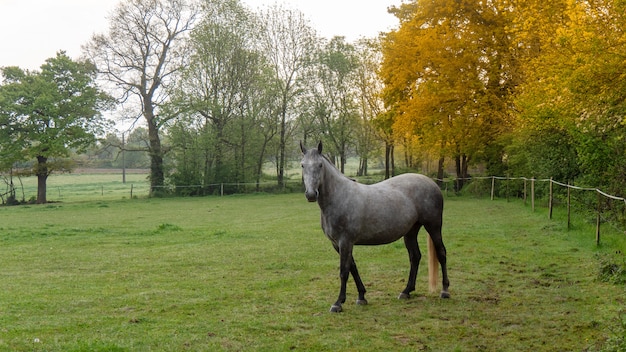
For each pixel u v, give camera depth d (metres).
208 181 46.56
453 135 31.98
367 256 12.78
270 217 24.94
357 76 48.56
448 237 15.60
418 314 7.77
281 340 6.66
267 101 46.72
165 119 44.41
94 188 63.66
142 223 23.45
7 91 41.31
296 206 31.53
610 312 7.36
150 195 45.53
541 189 24.12
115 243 16.38
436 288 8.66
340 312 7.92
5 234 18.59
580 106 14.94
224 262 12.58
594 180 16.62
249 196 43.66
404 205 8.33
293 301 8.67
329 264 11.98
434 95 31.03
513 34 28.55
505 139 29.31
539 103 17.69
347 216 8.02
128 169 95.50
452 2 30.73
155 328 7.22
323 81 48.53
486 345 6.40
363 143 50.31
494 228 17.44
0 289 9.90
